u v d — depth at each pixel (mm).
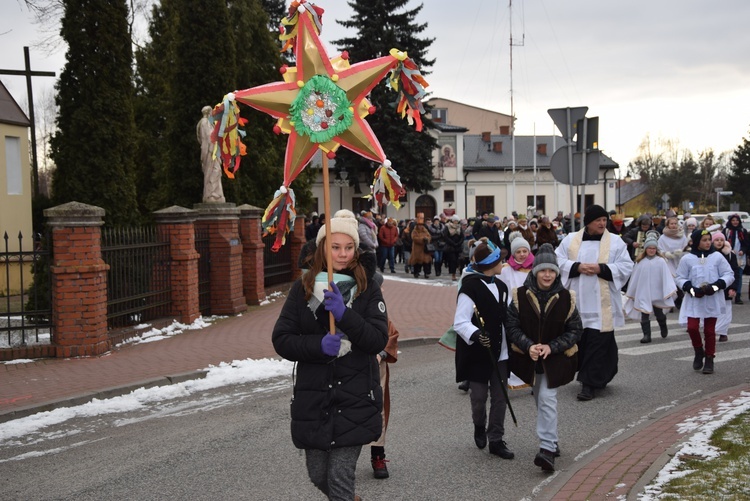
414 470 6004
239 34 27875
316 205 54312
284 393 8773
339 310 3881
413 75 4609
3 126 20906
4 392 8586
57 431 7297
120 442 6875
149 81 30672
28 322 12430
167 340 12250
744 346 11586
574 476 5562
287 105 4336
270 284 19984
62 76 13469
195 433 7133
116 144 13703
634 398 8406
